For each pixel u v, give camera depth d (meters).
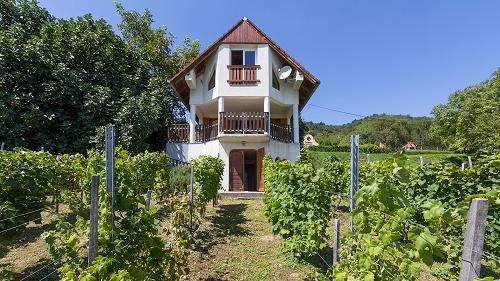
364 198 2.23
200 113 17.47
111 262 2.33
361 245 2.54
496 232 4.09
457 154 26.45
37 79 12.48
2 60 11.30
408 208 2.16
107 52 14.87
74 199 4.53
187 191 6.96
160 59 18.88
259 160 13.14
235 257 4.86
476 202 1.45
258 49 13.89
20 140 11.26
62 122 12.39
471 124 20.31
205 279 4.00
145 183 7.64
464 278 1.45
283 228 4.97
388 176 2.23
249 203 10.23
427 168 5.60
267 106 13.43
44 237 2.47
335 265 2.94
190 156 14.22
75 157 6.87
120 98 14.49
